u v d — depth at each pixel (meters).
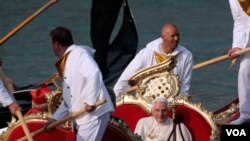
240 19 31.19
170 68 31.08
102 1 41.53
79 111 28.25
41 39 59.03
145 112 30.94
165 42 31.97
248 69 31.31
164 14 67.69
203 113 30.67
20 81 49.47
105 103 28.47
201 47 57.25
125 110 31.20
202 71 49.94
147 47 32.28
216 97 45.00
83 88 28.27
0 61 29.69
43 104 31.81
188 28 63.09
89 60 28.16
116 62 40.62
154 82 31.16
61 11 67.44
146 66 32.16
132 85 31.61
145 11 68.50
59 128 29.19
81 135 28.55
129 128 29.86
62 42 28.33
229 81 48.31
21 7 68.12
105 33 41.34
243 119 31.41
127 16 41.62
